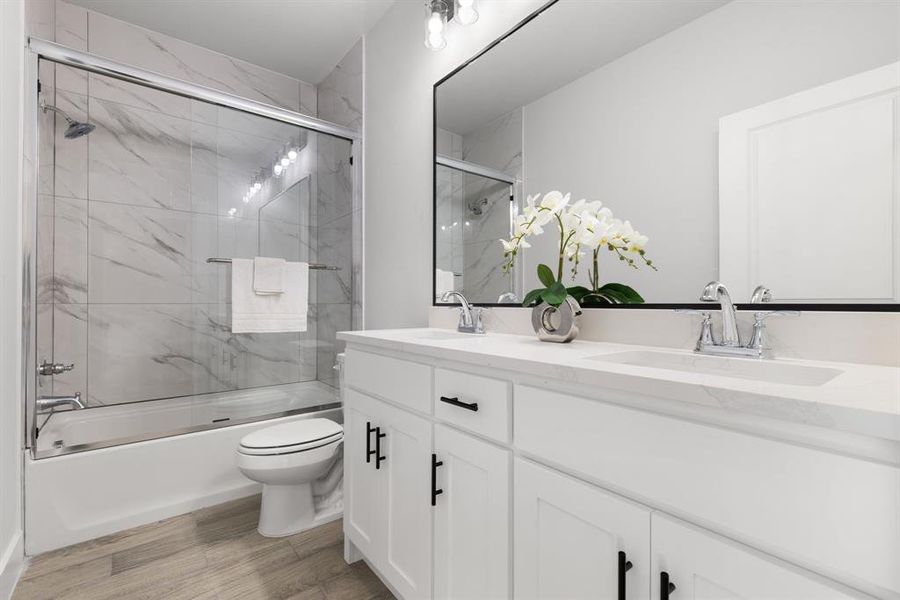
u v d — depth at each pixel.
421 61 2.00
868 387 0.56
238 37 2.49
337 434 1.79
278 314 2.32
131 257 2.14
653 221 1.15
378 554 1.30
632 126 1.20
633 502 0.66
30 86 1.62
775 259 0.93
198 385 2.24
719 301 0.95
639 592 0.64
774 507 0.51
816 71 0.88
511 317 1.54
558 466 0.78
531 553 0.82
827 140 0.86
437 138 1.88
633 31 1.20
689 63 1.08
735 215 0.99
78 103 2.05
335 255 2.52
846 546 0.46
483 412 0.94
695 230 1.06
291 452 1.64
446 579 1.04
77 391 2.04
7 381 1.39
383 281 2.29
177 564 1.49
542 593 0.80
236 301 2.23
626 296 1.20
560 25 1.38
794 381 0.80
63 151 2.02
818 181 0.87
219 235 2.28
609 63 1.25
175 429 1.92
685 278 1.08
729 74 1.01
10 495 1.40
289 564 1.49
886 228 0.79
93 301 2.07
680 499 0.60
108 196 2.11
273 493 1.71
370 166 2.42
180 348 2.21
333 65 2.77
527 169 1.49
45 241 1.97
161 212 2.19
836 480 0.47
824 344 0.85
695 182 1.07
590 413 0.72
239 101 2.17
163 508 1.81
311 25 2.38
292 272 2.37
